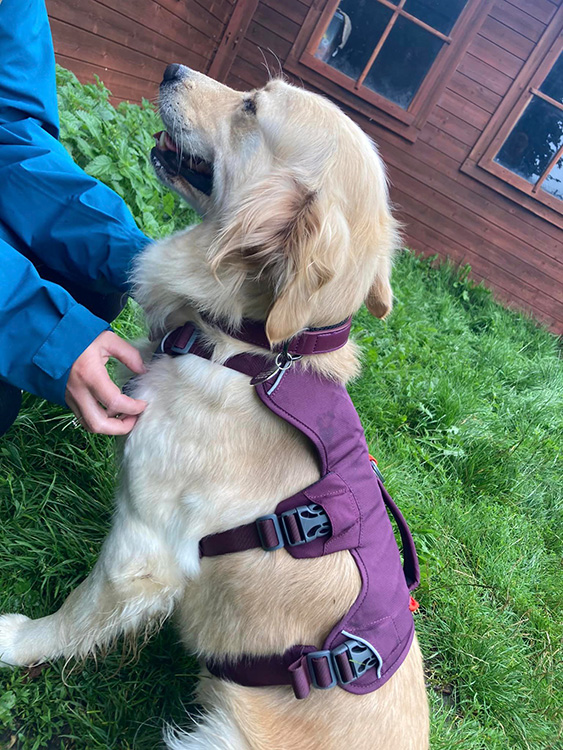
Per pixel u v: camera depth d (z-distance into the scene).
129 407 1.48
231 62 7.41
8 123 1.86
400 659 1.50
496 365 5.63
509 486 3.81
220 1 6.55
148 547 1.56
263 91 1.71
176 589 1.61
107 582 1.60
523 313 8.19
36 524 1.93
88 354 1.42
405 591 1.62
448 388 4.09
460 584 2.84
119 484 1.65
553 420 4.97
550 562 3.47
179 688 1.88
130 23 5.01
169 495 1.52
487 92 7.50
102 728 1.70
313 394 1.53
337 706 1.47
